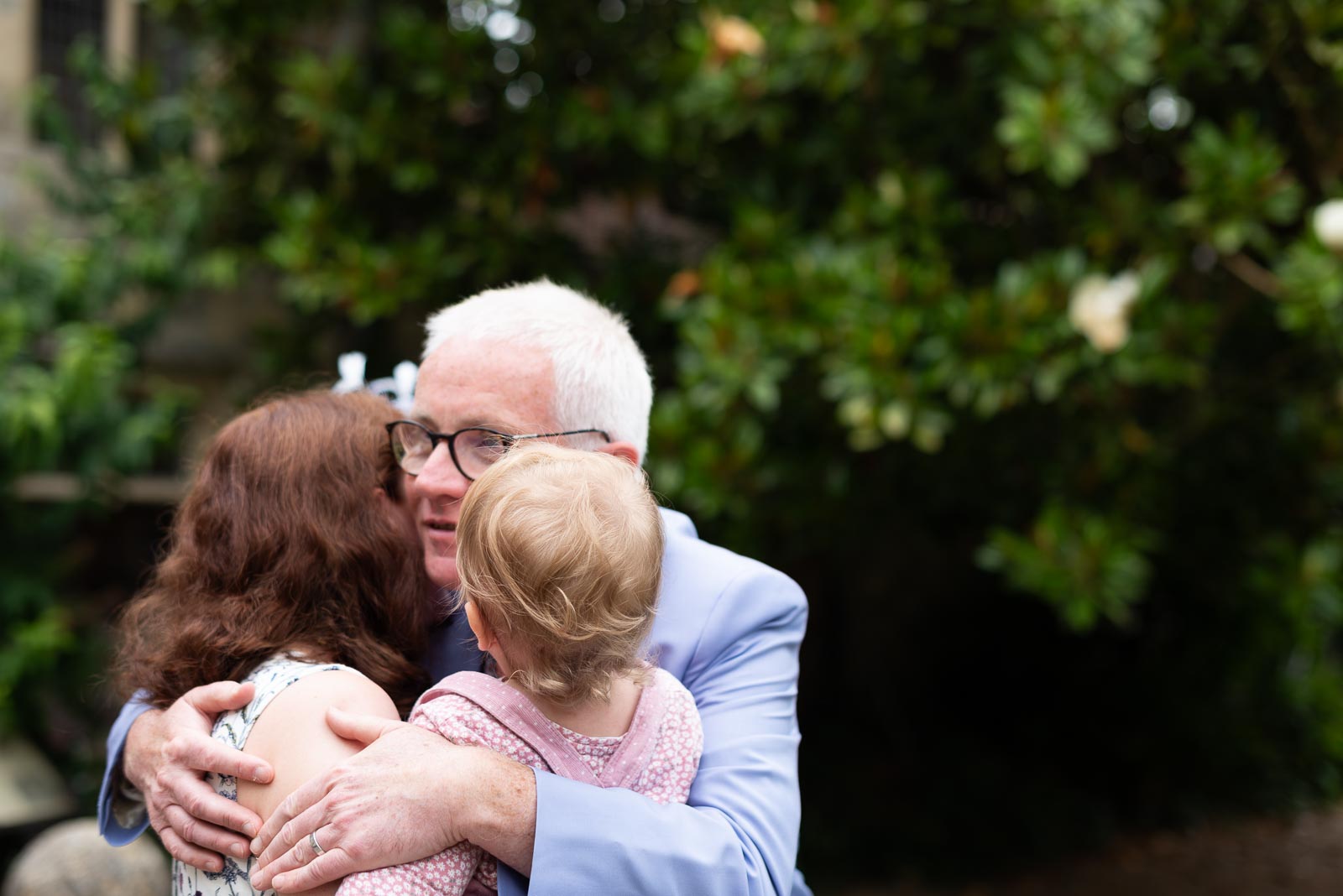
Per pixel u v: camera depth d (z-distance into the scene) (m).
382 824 1.05
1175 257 3.57
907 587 6.60
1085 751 6.06
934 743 6.02
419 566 1.44
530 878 1.07
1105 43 3.35
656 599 1.19
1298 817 6.14
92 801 3.91
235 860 1.15
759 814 1.27
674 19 4.44
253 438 1.40
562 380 1.44
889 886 4.92
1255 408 4.62
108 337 4.10
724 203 4.24
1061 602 3.41
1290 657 6.62
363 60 4.68
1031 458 3.94
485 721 1.16
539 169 4.25
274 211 4.23
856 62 3.60
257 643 1.26
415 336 5.05
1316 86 3.60
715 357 3.41
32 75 4.80
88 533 4.91
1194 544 5.20
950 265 3.88
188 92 4.70
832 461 3.83
